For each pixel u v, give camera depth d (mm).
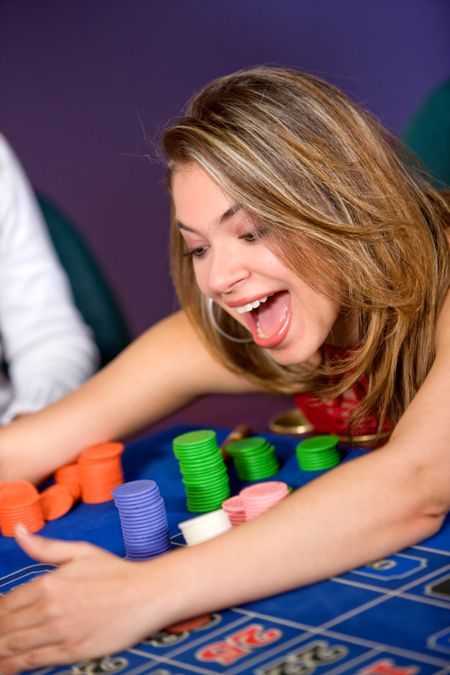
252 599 1359
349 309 1814
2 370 3223
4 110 4785
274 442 2117
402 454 1487
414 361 1816
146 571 1349
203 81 4609
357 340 1882
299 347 1774
